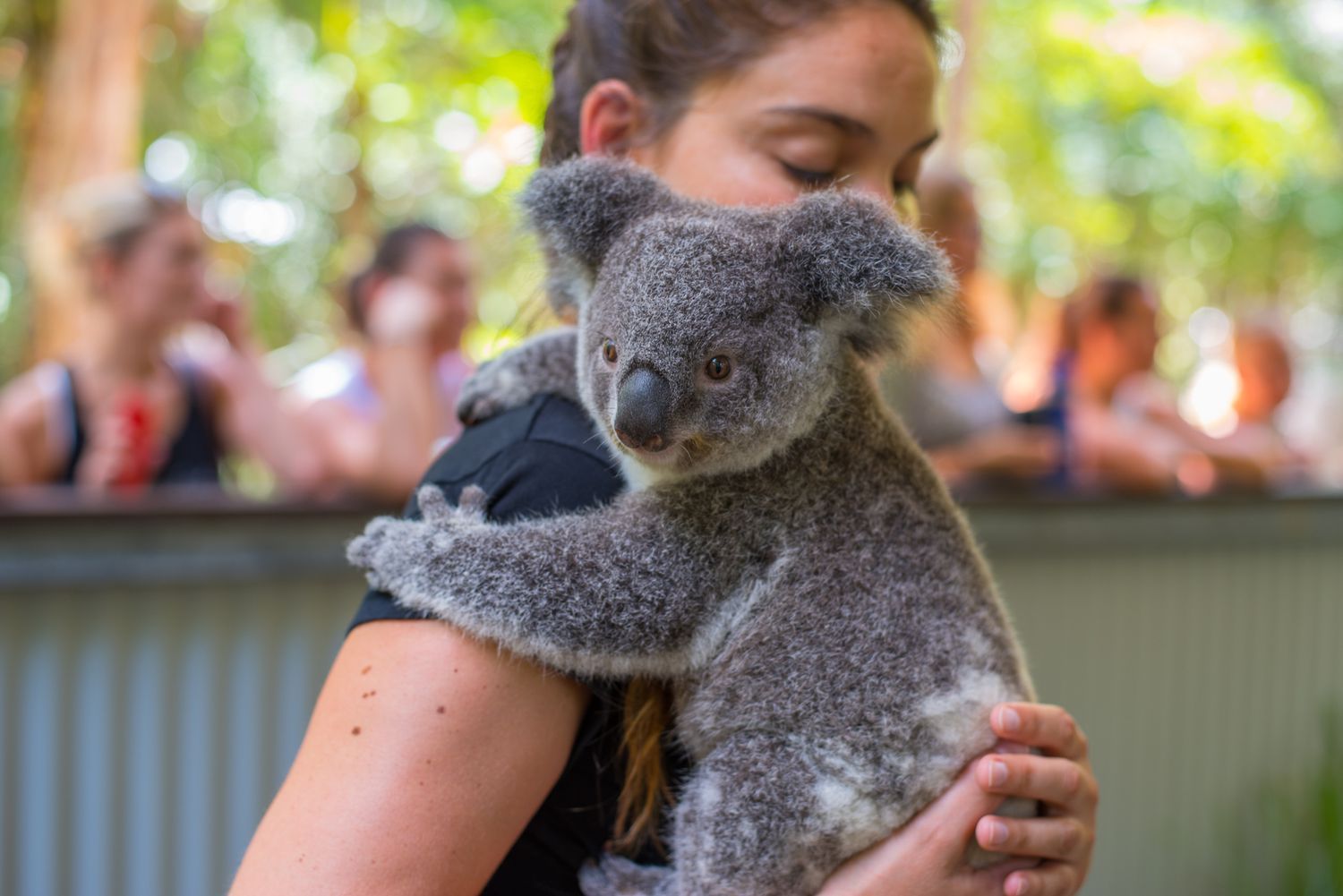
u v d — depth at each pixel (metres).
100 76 6.82
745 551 1.72
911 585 1.77
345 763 1.42
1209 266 14.07
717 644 1.70
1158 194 13.57
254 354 4.65
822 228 1.67
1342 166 13.20
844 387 1.81
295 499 3.61
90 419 3.92
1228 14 12.60
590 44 2.01
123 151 6.94
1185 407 9.77
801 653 1.70
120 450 3.92
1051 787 1.71
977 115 11.58
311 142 10.55
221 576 3.33
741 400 1.62
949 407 4.35
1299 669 5.10
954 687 1.75
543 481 1.68
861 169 1.90
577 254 1.76
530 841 1.58
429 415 4.23
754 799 1.67
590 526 1.66
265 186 10.38
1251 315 6.62
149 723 3.31
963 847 1.68
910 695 1.72
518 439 1.72
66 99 6.80
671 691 1.72
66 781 3.21
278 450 4.36
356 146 9.96
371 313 4.71
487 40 8.86
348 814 1.38
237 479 5.12
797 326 1.67
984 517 4.15
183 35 9.25
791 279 1.68
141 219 3.94
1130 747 4.64
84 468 3.90
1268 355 6.46
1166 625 4.70
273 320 10.33
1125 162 13.30
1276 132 12.38
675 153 1.89
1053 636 4.39
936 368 4.27
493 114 8.62
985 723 1.76
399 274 4.56
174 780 3.35
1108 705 4.57
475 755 1.45
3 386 7.66
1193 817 4.83
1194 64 12.20
